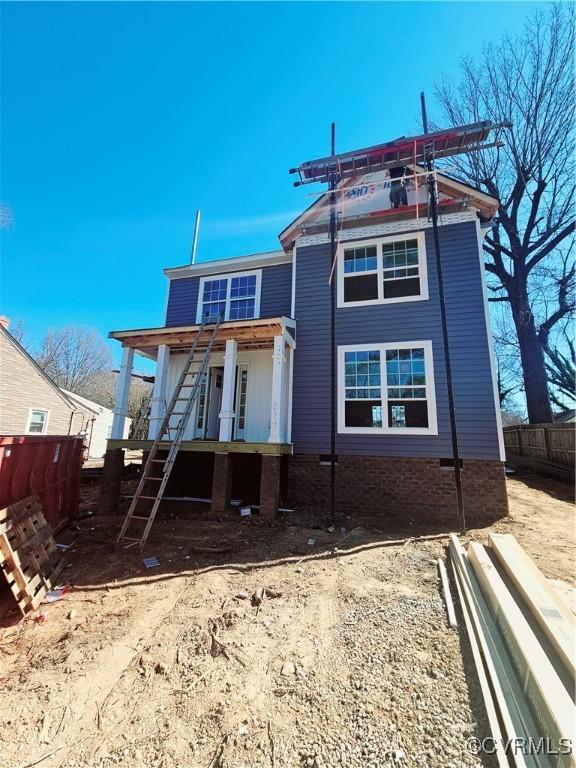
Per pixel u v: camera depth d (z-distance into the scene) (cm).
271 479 695
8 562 362
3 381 1468
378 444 789
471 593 349
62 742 214
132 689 256
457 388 766
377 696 241
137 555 504
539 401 1462
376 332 849
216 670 274
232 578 432
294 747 205
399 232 883
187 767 196
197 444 738
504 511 699
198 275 1120
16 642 315
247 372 964
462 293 806
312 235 965
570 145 1428
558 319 1523
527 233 1589
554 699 183
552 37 1398
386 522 691
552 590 312
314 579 424
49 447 582
